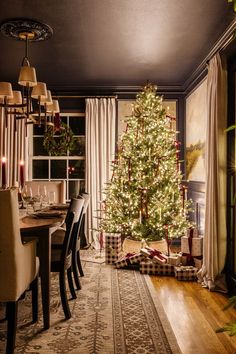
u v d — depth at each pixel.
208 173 3.65
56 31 3.43
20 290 2.11
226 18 3.15
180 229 4.56
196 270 3.81
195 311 2.91
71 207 2.69
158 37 3.59
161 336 2.41
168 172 4.61
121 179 4.64
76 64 4.46
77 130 5.89
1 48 3.85
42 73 4.86
